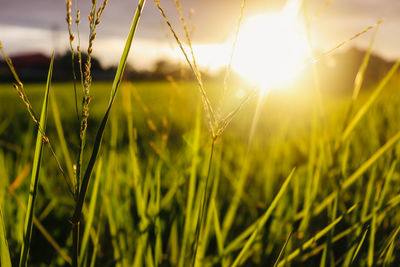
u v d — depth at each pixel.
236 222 0.84
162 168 0.98
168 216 0.83
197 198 0.59
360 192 0.81
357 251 0.49
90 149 0.99
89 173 0.38
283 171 1.01
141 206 0.57
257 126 1.33
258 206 0.85
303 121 1.30
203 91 0.40
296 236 0.66
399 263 0.58
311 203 0.61
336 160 0.69
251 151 1.07
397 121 1.25
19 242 0.65
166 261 0.65
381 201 0.55
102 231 0.76
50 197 0.90
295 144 1.20
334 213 0.53
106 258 0.74
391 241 0.50
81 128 0.37
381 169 0.79
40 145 0.40
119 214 0.68
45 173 1.00
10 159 1.12
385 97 1.45
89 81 0.36
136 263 0.57
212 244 0.78
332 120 1.03
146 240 0.57
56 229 0.87
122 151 1.09
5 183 0.76
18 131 1.56
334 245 0.71
